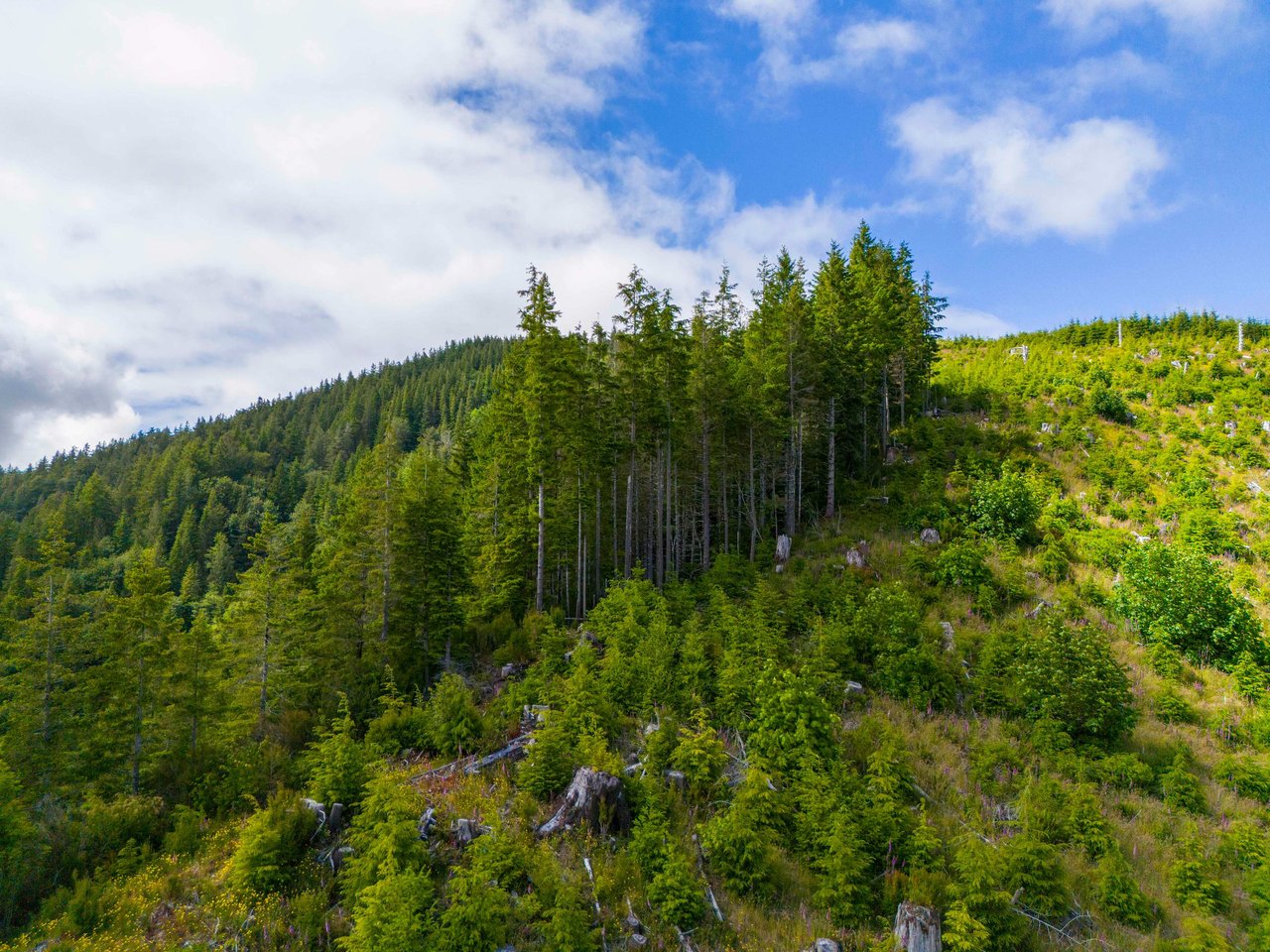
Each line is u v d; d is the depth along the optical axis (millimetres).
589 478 34375
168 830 17141
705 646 21859
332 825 15141
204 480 117062
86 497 106250
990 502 30516
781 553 32906
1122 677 18750
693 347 35812
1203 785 16938
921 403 49688
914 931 11297
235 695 27203
